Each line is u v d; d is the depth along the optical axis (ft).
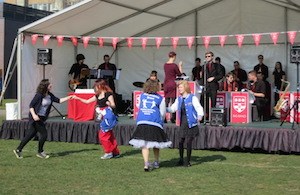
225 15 49.39
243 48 49.57
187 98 26.81
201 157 30.81
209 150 34.04
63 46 46.83
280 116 39.88
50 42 44.88
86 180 23.48
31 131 29.99
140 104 25.68
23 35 40.93
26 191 21.20
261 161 29.27
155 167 26.73
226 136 32.91
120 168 26.66
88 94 39.17
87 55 50.11
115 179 23.71
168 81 36.94
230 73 43.88
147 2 41.60
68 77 47.62
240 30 49.26
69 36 41.55
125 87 53.78
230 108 38.75
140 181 23.22
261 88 40.52
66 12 38.55
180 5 45.83
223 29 49.65
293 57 34.06
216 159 30.01
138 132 25.45
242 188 21.74
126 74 53.72
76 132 37.65
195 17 50.24
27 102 42.06
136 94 39.88
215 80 36.68
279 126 34.35
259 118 40.29
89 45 50.31
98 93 30.07
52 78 45.39
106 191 21.18
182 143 27.32
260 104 40.14
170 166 27.40
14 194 20.63
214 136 33.22
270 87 46.34
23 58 41.39
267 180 23.48
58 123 38.27
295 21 47.24
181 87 26.86
